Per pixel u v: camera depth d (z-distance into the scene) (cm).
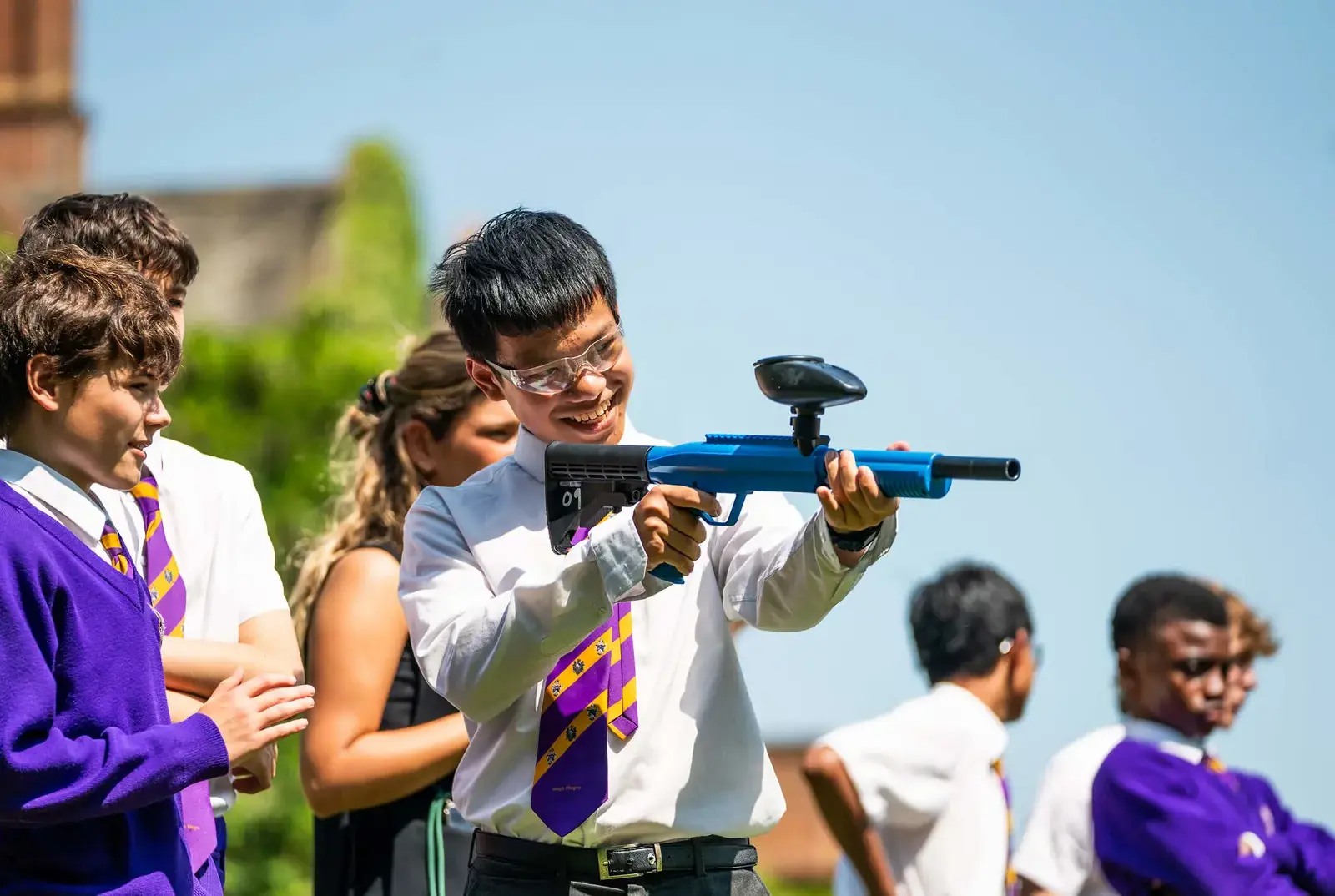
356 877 786
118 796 524
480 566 656
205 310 5253
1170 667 955
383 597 792
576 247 636
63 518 564
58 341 558
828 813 948
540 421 648
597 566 580
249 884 2003
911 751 952
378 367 2536
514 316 625
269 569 714
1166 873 903
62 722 535
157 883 553
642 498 591
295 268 5347
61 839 537
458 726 777
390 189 5456
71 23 4422
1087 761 943
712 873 616
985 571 1023
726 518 638
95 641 546
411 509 683
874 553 581
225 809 674
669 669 629
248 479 729
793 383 548
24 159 4366
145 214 708
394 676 796
